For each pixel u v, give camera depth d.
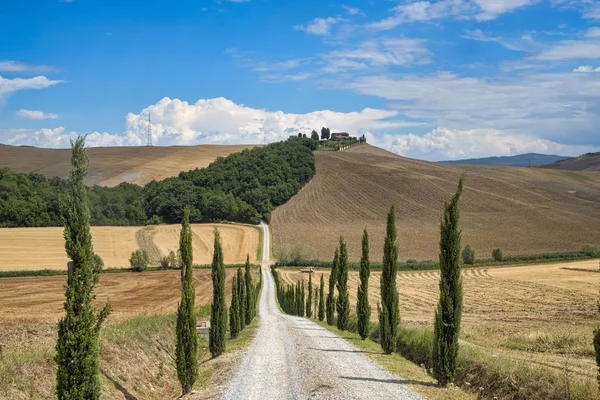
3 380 15.65
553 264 106.75
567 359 24.53
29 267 82.81
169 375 23.80
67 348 13.55
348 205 163.38
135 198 150.88
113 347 21.92
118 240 115.81
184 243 19.88
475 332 34.00
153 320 30.14
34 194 119.25
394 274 26.86
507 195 166.00
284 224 149.62
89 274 13.92
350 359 24.25
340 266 38.78
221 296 28.42
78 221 13.86
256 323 44.75
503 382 18.25
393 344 26.31
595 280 79.56
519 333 33.25
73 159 13.91
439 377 18.95
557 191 172.50
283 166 181.75
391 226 27.33
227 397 17.55
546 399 16.52
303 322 46.03
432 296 68.31
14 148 190.38
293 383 19.30
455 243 19.66
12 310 46.72
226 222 152.50
